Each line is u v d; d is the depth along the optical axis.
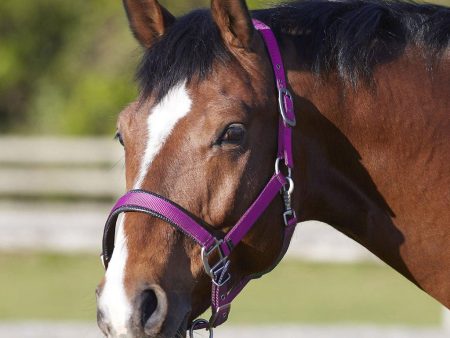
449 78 5.31
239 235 4.90
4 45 32.41
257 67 5.01
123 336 4.55
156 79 4.91
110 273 4.67
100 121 29.44
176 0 24.28
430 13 5.45
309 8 5.37
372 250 5.49
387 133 5.24
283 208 5.08
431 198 5.26
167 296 4.69
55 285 16.39
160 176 4.75
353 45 5.21
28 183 22.22
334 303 15.10
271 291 16.14
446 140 5.25
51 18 33.38
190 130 4.79
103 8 32.44
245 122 4.84
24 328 10.93
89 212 21.16
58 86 32.28
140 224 4.74
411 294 16.02
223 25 4.99
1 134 31.72
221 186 4.79
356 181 5.34
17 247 18.53
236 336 10.81
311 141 5.25
